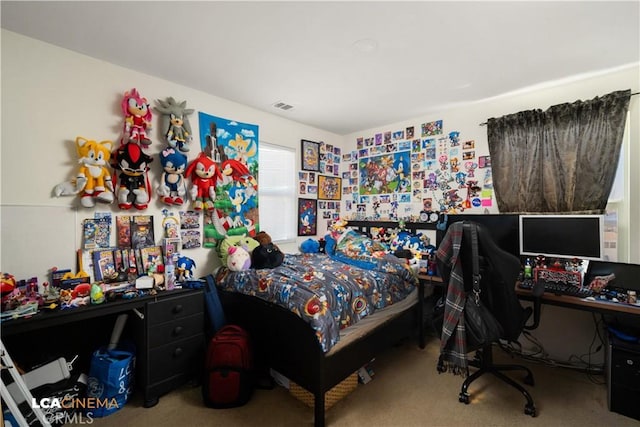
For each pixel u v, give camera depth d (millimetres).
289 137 3324
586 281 2066
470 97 2664
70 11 1535
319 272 2213
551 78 2275
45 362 1709
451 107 2912
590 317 2268
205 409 1797
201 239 2564
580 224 2068
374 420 1705
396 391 1996
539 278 2109
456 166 2926
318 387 1608
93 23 1642
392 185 3432
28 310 1523
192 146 2523
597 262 2047
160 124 2322
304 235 3494
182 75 2277
